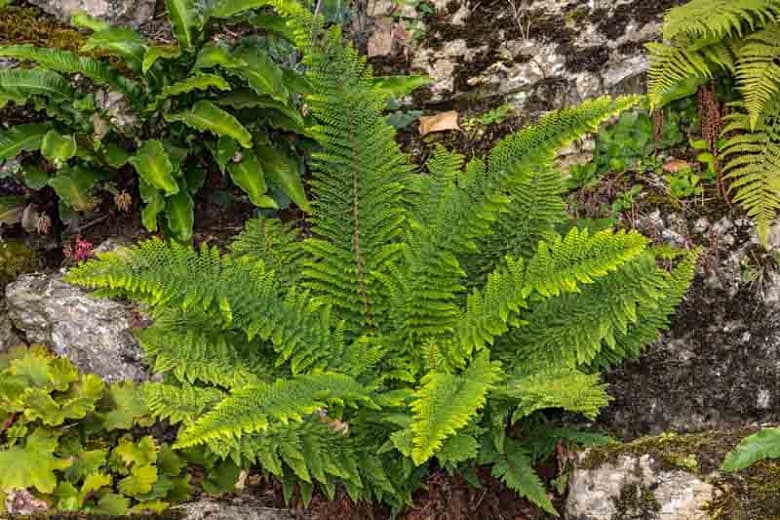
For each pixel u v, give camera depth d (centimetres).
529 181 213
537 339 212
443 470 216
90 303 235
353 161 213
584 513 211
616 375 227
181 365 207
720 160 232
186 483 219
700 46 229
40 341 238
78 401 216
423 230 213
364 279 216
